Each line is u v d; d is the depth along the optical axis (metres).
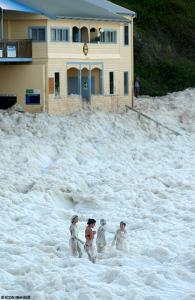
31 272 67.81
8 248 74.25
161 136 128.62
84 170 105.50
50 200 92.56
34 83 129.38
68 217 88.12
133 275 67.69
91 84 138.88
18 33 130.25
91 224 73.12
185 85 172.75
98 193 95.31
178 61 183.25
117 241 74.94
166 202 91.62
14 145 110.25
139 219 85.88
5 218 83.81
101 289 63.69
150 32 185.75
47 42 128.50
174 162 112.38
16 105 129.38
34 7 128.38
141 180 101.25
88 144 117.12
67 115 130.38
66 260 71.88
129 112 138.38
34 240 77.94
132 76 148.00
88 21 135.25
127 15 147.38
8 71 130.62
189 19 196.75
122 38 144.88
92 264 71.31
